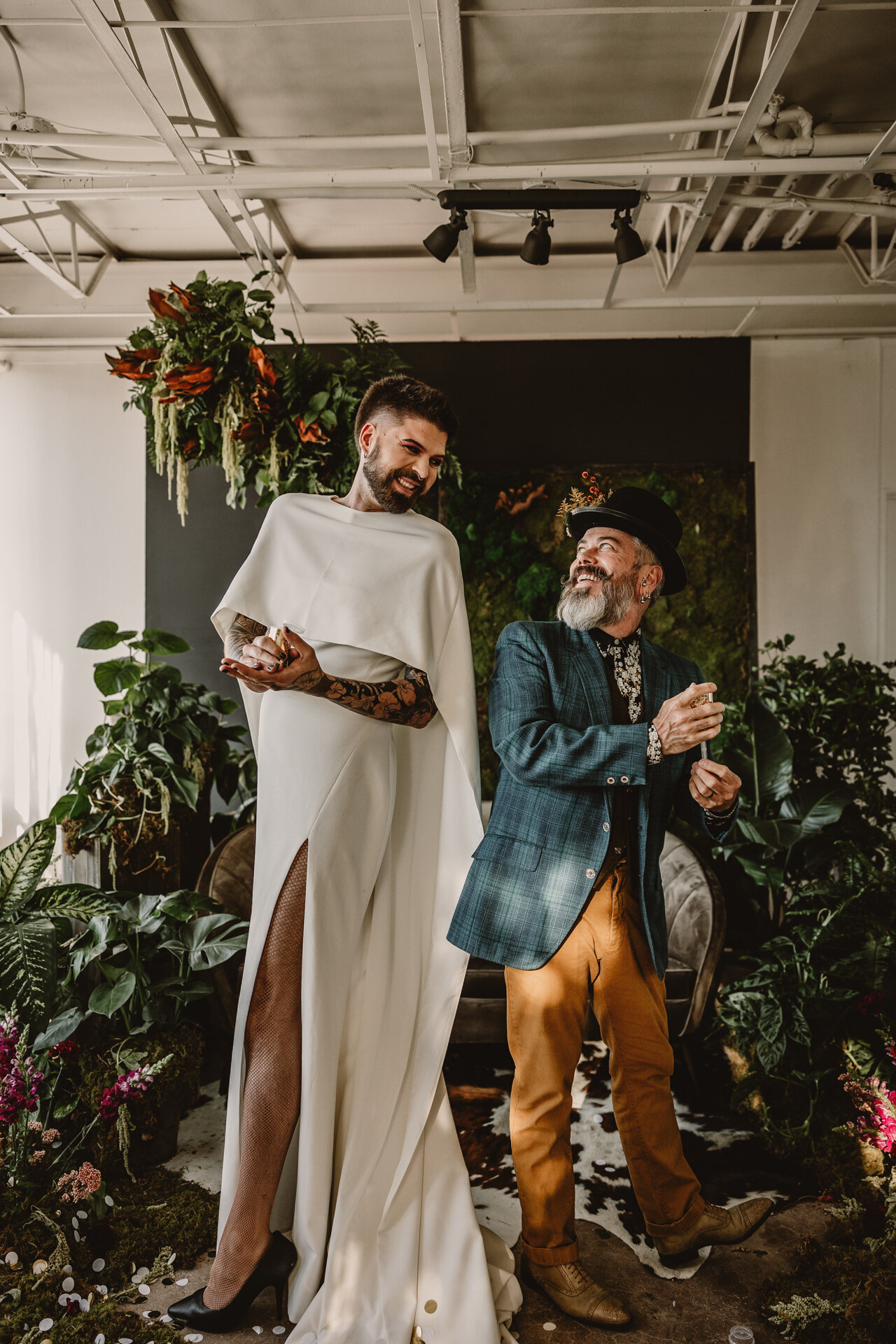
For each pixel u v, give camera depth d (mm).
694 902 3148
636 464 5195
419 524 2100
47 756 5395
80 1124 2451
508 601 5047
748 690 5141
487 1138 2773
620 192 3713
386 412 2020
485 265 5250
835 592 5211
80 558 5402
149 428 3617
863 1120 2336
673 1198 2059
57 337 5410
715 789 1890
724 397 5207
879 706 3533
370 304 4863
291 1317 1841
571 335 5219
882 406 5215
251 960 1928
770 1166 2578
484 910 1923
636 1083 1993
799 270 5180
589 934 1929
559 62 3666
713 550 5172
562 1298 1901
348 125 4094
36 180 4012
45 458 5430
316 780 1930
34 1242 2076
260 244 4445
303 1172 1840
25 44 3477
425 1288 1852
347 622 1972
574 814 1902
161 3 3287
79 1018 2477
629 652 2074
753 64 3676
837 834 3207
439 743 2158
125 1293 1973
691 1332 1883
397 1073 2025
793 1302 1893
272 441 3414
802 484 5227
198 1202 2326
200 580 5324
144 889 3211
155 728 3428
